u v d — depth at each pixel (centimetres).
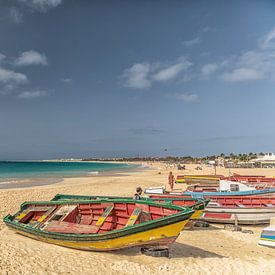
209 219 1680
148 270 925
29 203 1452
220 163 10919
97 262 980
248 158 14038
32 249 1095
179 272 917
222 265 987
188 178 3369
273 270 957
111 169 9844
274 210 1647
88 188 3359
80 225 1182
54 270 905
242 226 1642
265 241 1249
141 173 7025
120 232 1021
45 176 5694
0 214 1856
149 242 1031
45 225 1227
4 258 983
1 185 3806
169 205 1108
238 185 2298
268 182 2881
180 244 1247
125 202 1246
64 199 1628
